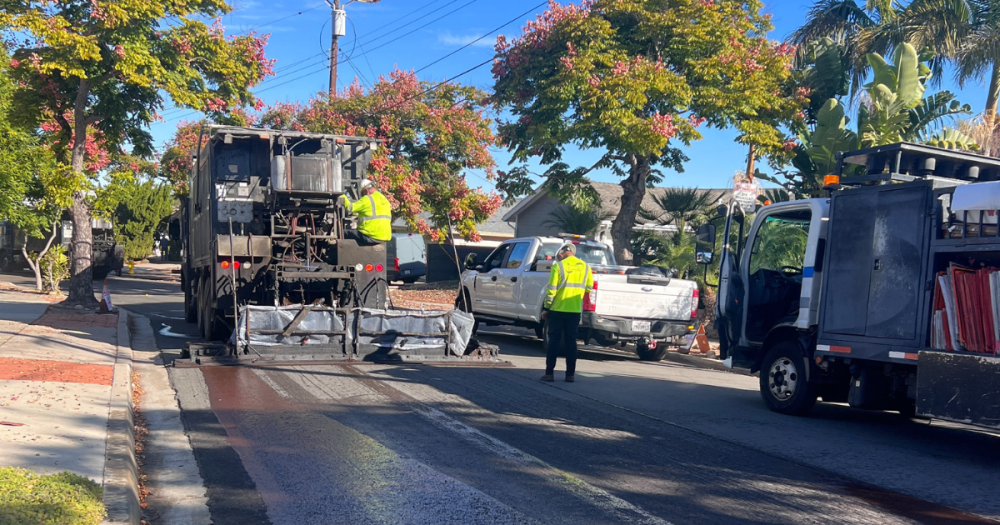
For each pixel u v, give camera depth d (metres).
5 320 13.55
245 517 4.79
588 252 14.55
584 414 8.05
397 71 24.89
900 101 16.72
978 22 19.20
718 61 18.69
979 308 6.41
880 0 19.92
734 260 9.73
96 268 30.77
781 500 5.32
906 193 7.16
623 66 18.12
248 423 7.27
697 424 7.78
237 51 18.00
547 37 19.84
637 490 5.44
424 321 11.62
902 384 7.39
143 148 17.56
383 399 8.48
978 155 7.82
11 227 32.72
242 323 10.77
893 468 6.31
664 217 27.97
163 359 11.21
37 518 3.84
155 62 14.76
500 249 15.54
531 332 17.69
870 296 7.44
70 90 16.33
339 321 11.23
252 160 12.20
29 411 6.64
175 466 5.88
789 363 8.61
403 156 25.17
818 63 20.02
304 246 12.05
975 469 6.38
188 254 16.14
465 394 8.95
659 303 12.86
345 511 4.90
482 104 23.84
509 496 5.23
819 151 17.22
